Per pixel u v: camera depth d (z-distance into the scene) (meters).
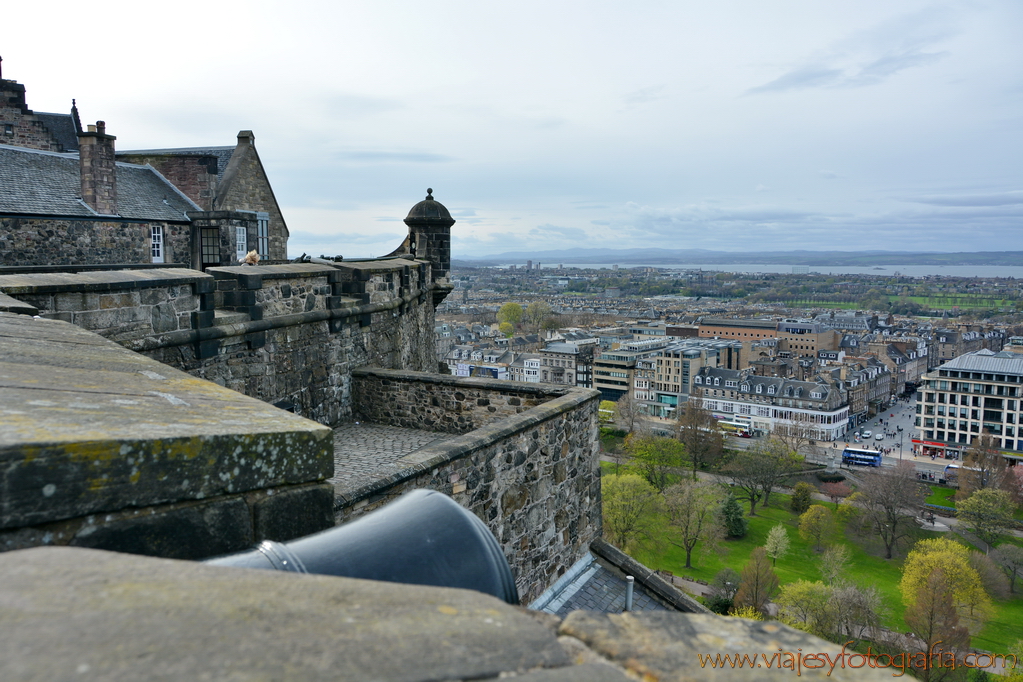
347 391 13.65
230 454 2.28
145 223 21.77
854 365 176.50
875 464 119.50
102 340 4.02
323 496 2.66
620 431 126.94
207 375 9.64
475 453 8.23
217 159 30.02
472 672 1.12
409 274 16.64
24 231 17.34
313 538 2.15
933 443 133.38
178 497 2.13
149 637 1.04
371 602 1.34
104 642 1.01
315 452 2.61
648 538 68.69
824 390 145.75
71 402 2.28
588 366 185.38
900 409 182.25
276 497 2.50
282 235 31.14
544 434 9.88
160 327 8.66
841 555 66.94
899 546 75.00
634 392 168.75
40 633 1.01
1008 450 125.44
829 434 145.00
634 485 70.06
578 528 11.09
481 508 8.47
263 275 10.81
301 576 1.41
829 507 87.62
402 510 2.34
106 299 7.80
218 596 1.24
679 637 1.35
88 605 1.12
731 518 77.88
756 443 105.94
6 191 17.66
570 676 1.14
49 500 1.79
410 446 11.95
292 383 11.79
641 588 10.99
